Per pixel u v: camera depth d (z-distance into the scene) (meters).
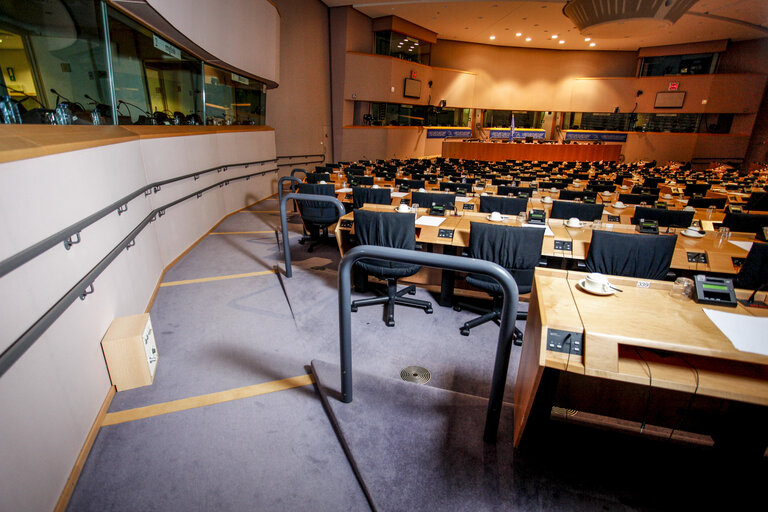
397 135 14.30
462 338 2.64
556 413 1.54
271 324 2.74
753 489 1.38
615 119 17.88
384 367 2.28
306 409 1.87
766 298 1.43
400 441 1.57
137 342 1.95
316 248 4.62
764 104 14.84
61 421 1.41
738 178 9.34
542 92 17.55
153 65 4.80
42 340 1.34
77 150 1.76
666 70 16.39
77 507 1.37
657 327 1.25
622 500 1.34
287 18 9.84
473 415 1.72
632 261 2.30
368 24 12.72
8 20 3.22
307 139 11.44
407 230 2.67
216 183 5.55
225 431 1.73
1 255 1.11
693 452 1.48
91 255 1.82
